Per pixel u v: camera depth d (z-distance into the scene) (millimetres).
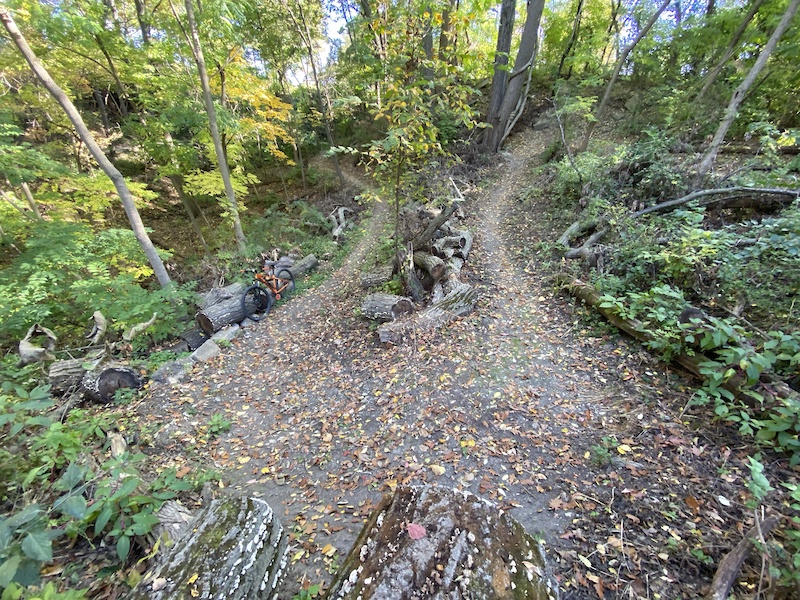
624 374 4188
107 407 5082
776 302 4254
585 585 2270
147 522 2336
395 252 7848
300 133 17406
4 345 6234
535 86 19266
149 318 6762
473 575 1455
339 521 3080
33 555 1646
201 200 16938
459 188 12711
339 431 4242
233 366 6105
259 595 2123
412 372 5008
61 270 7586
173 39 9273
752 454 2926
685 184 7188
